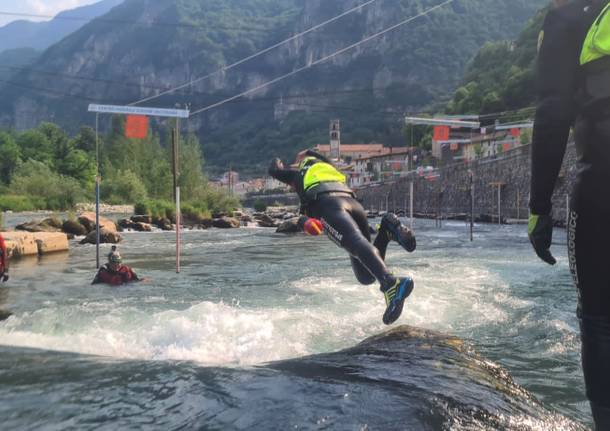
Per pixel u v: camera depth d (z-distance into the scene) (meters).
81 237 29.30
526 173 42.12
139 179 82.19
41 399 2.85
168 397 2.81
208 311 8.67
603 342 1.86
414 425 2.41
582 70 1.88
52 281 13.62
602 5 1.86
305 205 4.59
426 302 9.59
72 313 9.05
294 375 3.22
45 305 10.16
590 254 1.86
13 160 99.81
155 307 9.74
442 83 194.25
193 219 47.34
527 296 10.33
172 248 23.83
